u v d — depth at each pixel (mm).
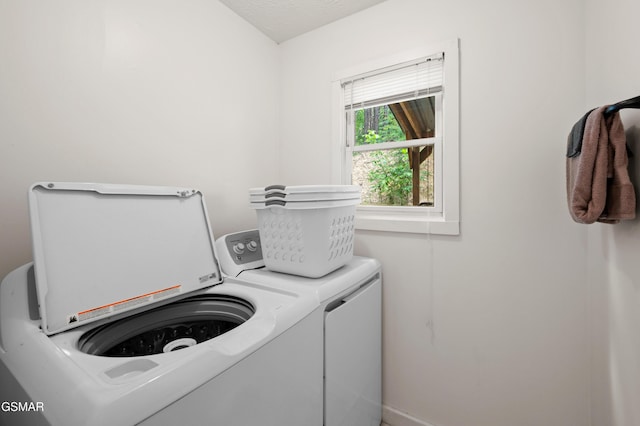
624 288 853
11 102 938
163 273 1009
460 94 1390
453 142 1394
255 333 749
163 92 1367
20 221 964
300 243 1138
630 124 847
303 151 1961
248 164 1837
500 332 1321
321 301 1016
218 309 1103
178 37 1431
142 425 487
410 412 1548
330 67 1830
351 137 1817
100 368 566
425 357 1504
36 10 982
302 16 1766
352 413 1227
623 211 769
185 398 558
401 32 1564
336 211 1173
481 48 1344
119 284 881
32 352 633
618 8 871
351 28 1744
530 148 1246
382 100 1683
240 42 1774
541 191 1229
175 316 1070
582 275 1158
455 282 1422
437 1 1457
